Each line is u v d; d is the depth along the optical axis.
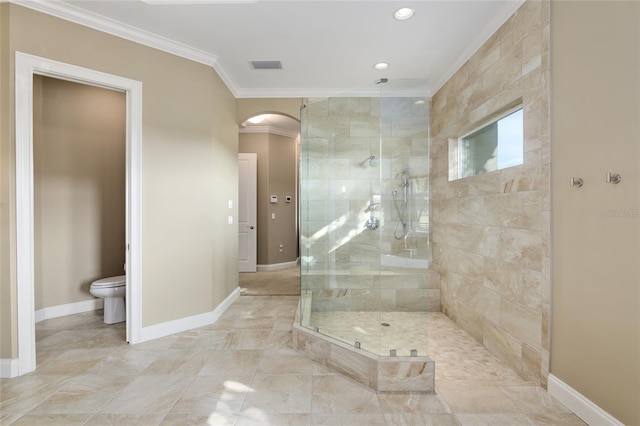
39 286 3.40
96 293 3.21
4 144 2.24
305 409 1.89
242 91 4.13
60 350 2.66
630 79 1.50
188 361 2.48
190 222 3.17
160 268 2.96
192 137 3.19
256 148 6.16
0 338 2.24
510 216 2.42
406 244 2.40
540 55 2.09
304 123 3.20
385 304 2.31
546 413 1.82
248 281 5.23
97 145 3.83
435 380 2.24
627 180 1.52
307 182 3.09
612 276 1.60
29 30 2.34
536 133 2.14
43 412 1.85
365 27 2.74
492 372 2.36
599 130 1.66
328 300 2.89
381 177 2.51
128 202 2.80
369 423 1.76
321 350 2.46
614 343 1.59
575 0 1.81
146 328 2.87
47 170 3.47
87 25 2.58
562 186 1.92
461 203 3.20
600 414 1.65
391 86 2.57
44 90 3.46
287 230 6.51
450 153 3.49
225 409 1.89
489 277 2.71
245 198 6.07
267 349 2.71
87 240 3.75
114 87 2.74
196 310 3.21
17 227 2.25
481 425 1.72
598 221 1.67
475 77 2.95
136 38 2.81
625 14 1.52
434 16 2.57
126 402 1.95
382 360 2.09
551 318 2.01
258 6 2.46
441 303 3.69
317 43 3.02
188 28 2.78
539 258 2.11
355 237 2.80
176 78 3.08
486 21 2.63
